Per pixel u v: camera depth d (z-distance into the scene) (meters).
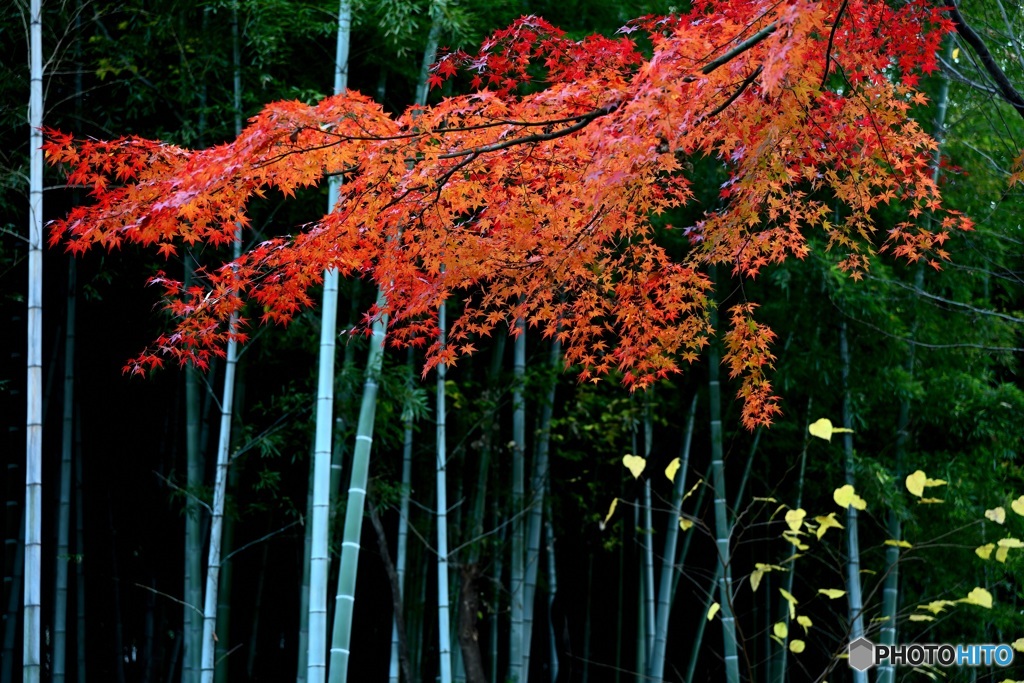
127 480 8.84
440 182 3.11
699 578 9.59
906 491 7.30
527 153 3.12
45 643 8.28
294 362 8.02
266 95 6.80
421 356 7.81
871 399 7.20
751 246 3.69
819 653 9.27
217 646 7.11
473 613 6.78
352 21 6.57
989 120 5.65
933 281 7.09
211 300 3.52
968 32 3.32
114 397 8.62
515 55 3.51
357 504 6.04
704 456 9.01
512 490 7.63
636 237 6.12
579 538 9.31
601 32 6.55
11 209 6.58
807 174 3.50
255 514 8.52
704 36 2.90
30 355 5.16
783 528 8.57
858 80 3.20
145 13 6.55
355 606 9.56
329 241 3.23
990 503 7.12
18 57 7.00
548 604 8.70
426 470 8.08
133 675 9.09
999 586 7.81
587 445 8.52
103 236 3.07
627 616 9.45
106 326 8.25
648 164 2.89
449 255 3.30
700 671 9.77
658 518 9.30
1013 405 7.03
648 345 3.82
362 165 3.05
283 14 6.43
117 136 6.86
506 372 7.65
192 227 3.16
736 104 2.77
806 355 7.00
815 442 7.61
